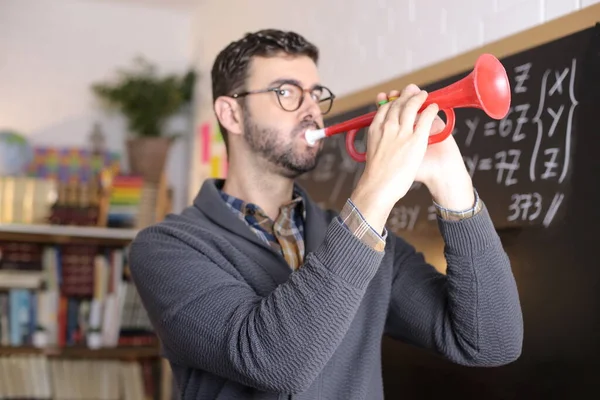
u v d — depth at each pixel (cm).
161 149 330
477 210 109
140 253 122
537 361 142
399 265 131
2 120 336
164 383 312
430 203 179
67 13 351
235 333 100
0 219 297
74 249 310
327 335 94
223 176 304
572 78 140
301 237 135
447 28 179
